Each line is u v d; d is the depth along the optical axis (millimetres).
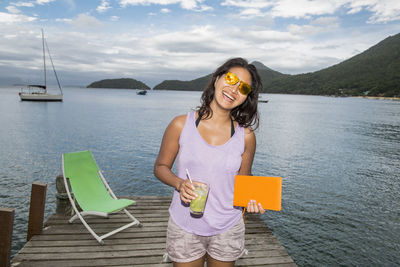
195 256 1386
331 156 17312
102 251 3232
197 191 1248
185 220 1366
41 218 3498
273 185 1336
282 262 3178
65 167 3852
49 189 10328
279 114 50969
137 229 3857
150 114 43281
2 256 2432
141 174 12656
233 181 1406
